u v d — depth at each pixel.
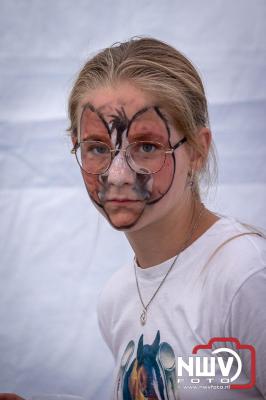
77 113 1.41
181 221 1.35
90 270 2.36
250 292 1.17
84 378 2.33
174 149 1.30
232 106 2.21
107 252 2.36
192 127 1.34
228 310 1.19
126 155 1.29
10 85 2.33
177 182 1.32
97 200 1.34
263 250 1.23
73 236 2.37
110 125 1.30
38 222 2.37
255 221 2.21
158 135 1.29
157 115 1.29
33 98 2.33
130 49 1.35
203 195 1.48
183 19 2.22
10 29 2.31
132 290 1.45
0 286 2.38
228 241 1.26
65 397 1.49
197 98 1.38
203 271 1.26
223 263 1.23
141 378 1.34
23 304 2.37
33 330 2.36
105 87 1.32
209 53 2.21
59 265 2.37
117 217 1.31
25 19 2.30
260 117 2.21
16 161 2.36
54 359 2.35
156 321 1.34
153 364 1.32
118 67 1.31
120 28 2.26
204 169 1.44
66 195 2.36
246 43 2.20
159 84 1.29
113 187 1.29
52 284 2.37
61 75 2.31
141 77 1.29
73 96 1.43
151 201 1.29
